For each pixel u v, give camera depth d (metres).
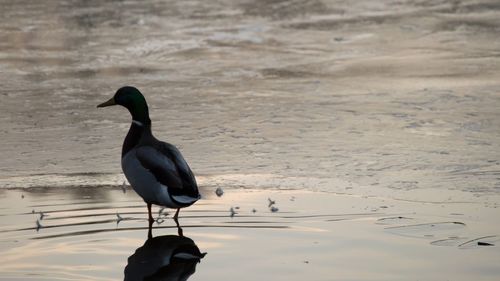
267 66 20.31
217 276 8.91
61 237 10.17
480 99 17.27
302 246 9.81
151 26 24.48
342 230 10.39
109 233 10.34
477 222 10.70
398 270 9.06
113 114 16.70
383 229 10.43
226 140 14.86
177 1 28.16
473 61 20.58
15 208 11.34
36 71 19.98
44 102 17.47
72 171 13.20
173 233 10.33
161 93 18.08
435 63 20.42
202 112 16.62
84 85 18.80
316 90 18.22
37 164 13.58
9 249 9.75
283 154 14.01
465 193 11.95
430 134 15.02
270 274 8.95
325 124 15.76
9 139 15.00
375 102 17.19
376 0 28.22
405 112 16.44
